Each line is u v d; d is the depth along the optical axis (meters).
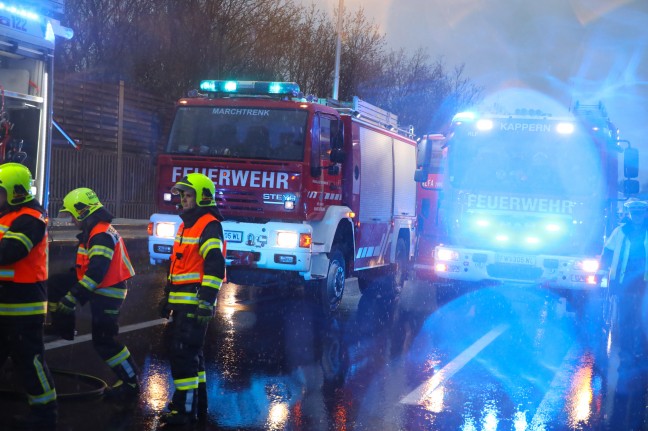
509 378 8.09
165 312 6.12
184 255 5.90
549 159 12.15
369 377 7.83
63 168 25.06
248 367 7.95
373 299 13.90
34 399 5.62
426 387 7.52
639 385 8.06
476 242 12.31
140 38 29.55
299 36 34.06
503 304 13.90
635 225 9.47
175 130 11.22
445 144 12.62
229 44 30.22
